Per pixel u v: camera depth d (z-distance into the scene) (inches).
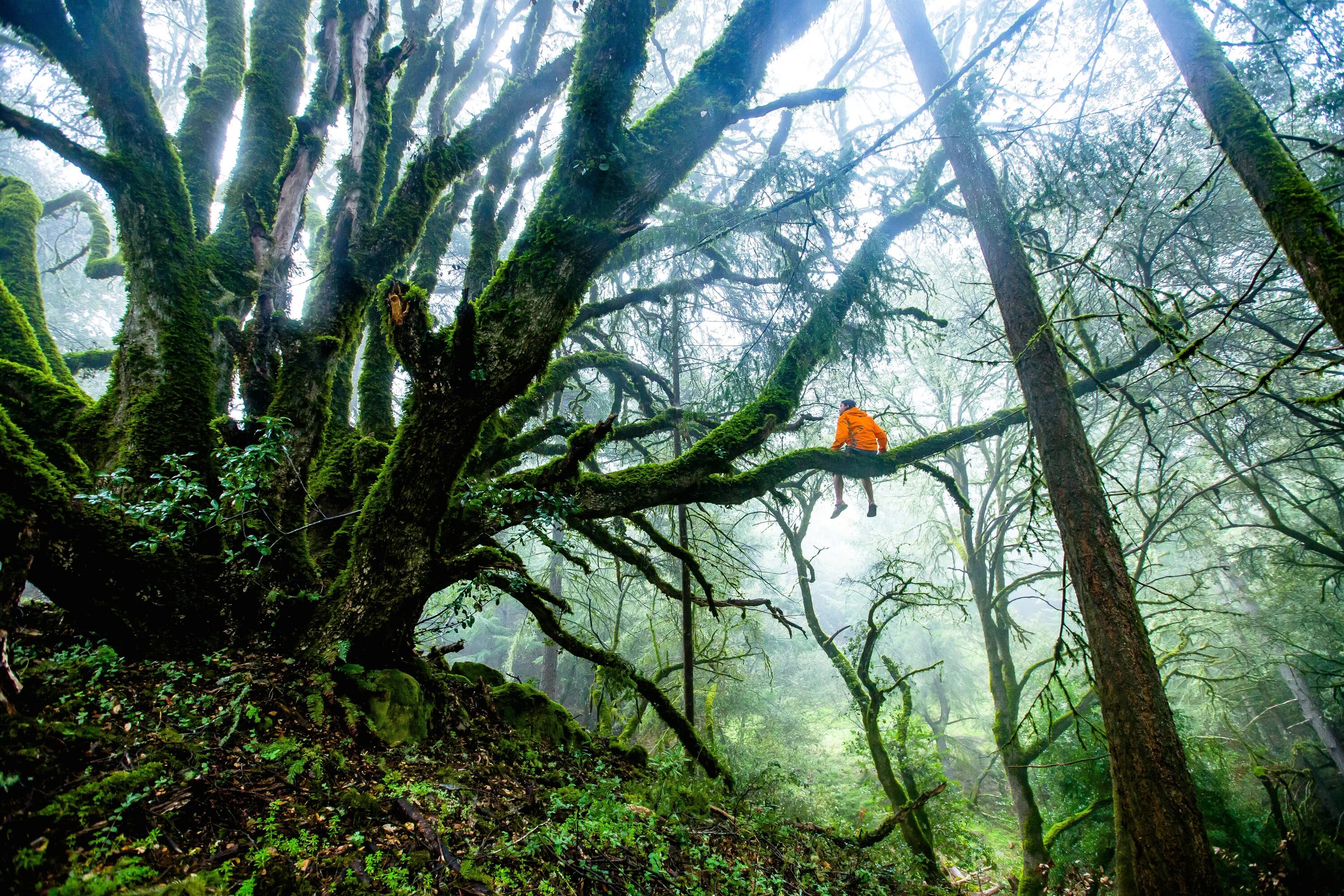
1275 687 577.9
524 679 741.3
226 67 272.4
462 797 138.9
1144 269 294.5
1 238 252.5
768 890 167.8
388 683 171.8
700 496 249.0
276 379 192.5
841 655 435.2
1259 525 408.8
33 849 75.1
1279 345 358.0
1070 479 184.7
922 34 240.4
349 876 95.0
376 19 224.8
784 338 289.6
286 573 178.1
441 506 180.1
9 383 193.9
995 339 221.1
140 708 126.3
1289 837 402.9
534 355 173.3
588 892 121.4
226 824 98.2
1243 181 143.9
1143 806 157.6
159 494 171.3
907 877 268.7
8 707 101.0
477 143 261.7
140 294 192.7
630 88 170.9
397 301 164.1
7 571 112.0
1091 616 175.5
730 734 595.5
